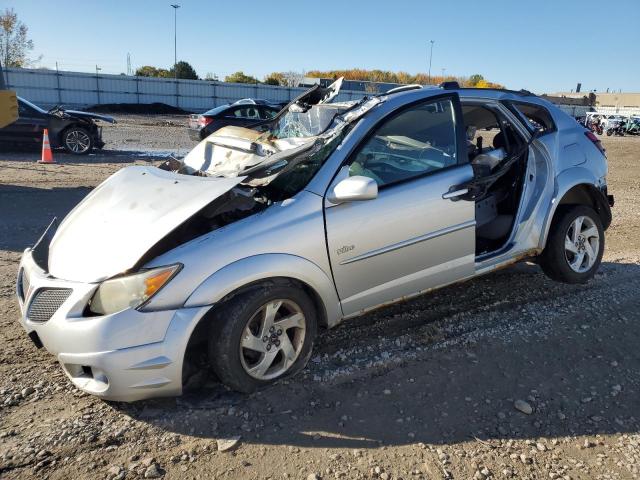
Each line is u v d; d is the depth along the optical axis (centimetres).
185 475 255
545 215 447
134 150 1557
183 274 290
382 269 358
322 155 358
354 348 379
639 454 281
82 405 306
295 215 324
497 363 366
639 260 601
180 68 5512
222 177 373
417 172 375
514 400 325
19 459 260
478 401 322
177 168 478
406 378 344
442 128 392
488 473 264
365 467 264
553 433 296
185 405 308
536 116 480
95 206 364
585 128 499
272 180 367
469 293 482
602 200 489
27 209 764
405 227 360
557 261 463
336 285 341
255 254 307
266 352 318
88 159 1320
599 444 289
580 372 359
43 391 319
